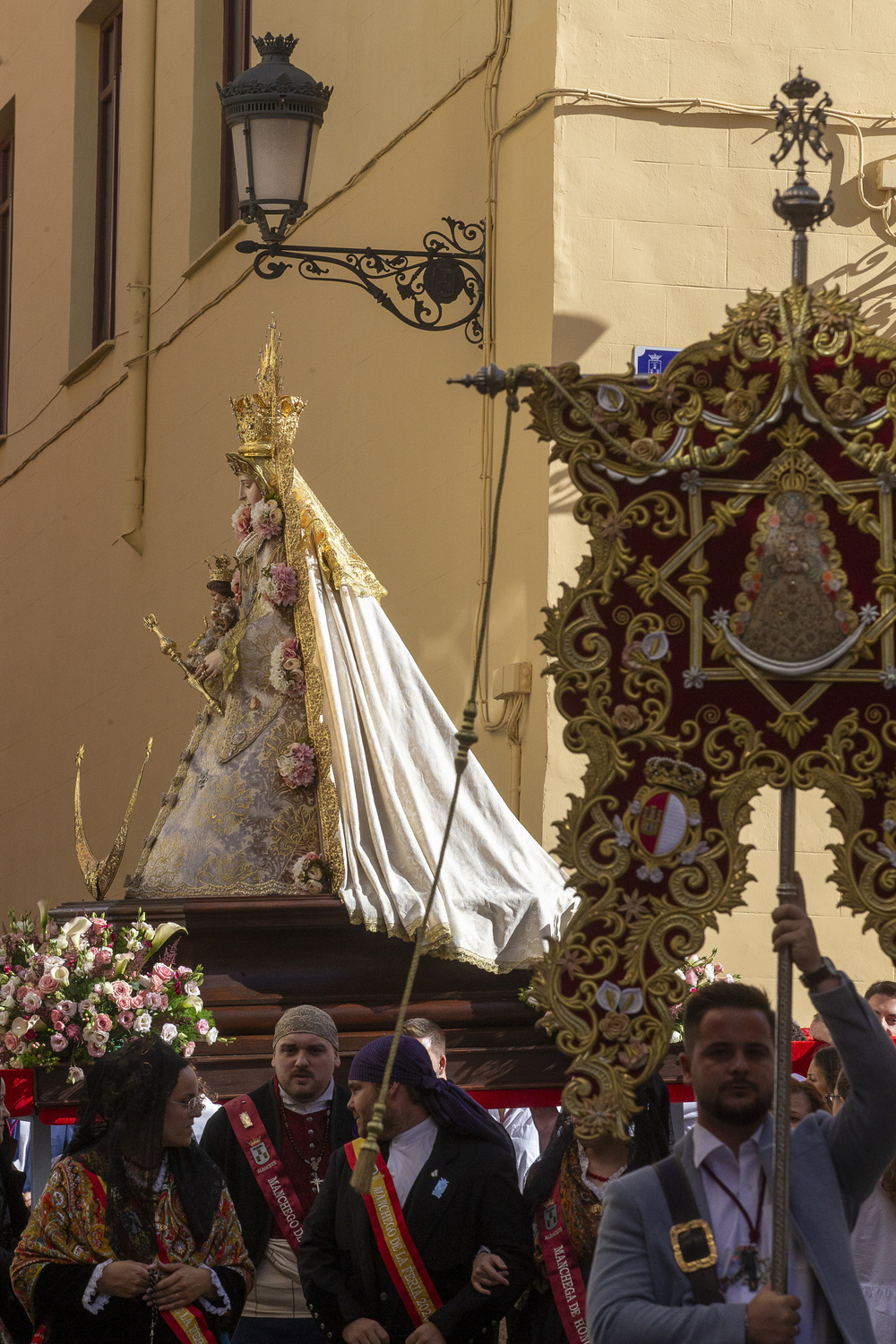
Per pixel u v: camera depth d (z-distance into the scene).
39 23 41.97
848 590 9.93
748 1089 9.30
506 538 22.91
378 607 18.97
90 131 39.41
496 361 23.70
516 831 18.36
